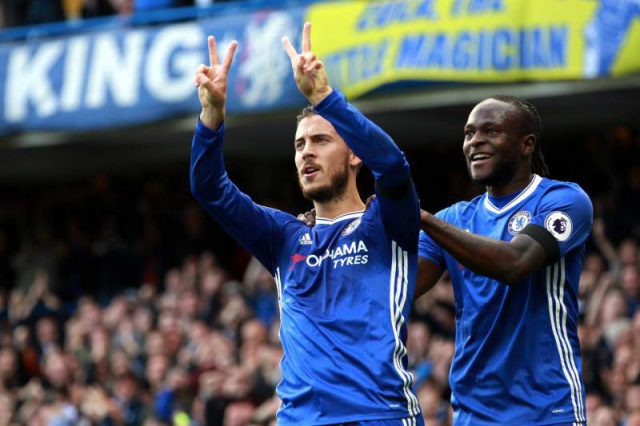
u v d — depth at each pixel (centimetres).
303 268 764
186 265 2172
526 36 1745
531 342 801
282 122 2102
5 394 2052
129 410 1870
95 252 2428
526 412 795
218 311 2014
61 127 2180
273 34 1978
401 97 1905
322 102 729
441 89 1861
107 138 2261
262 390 1662
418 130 2138
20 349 2159
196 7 2153
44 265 2506
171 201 2458
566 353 806
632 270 1694
